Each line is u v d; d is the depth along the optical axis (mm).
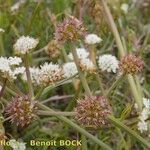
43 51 295
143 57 296
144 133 212
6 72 197
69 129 236
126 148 217
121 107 247
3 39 294
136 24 341
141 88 243
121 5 342
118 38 270
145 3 358
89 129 227
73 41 196
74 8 324
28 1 322
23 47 195
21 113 180
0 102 207
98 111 179
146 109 201
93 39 247
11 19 310
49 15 305
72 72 218
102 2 287
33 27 294
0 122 193
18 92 201
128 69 198
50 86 215
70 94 275
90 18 312
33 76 218
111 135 232
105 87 260
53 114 186
